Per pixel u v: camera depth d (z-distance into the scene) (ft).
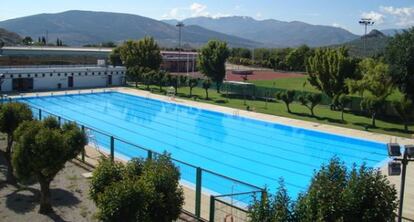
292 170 100.89
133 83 248.93
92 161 89.97
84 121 150.82
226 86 216.13
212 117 160.04
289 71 386.32
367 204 30.30
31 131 58.85
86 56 303.68
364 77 167.12
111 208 40.27
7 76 201.36
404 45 155.22
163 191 44.55
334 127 138.92
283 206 31.07
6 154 74.33
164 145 121.60
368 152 115.44
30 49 301.63
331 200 30.32
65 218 59.41
